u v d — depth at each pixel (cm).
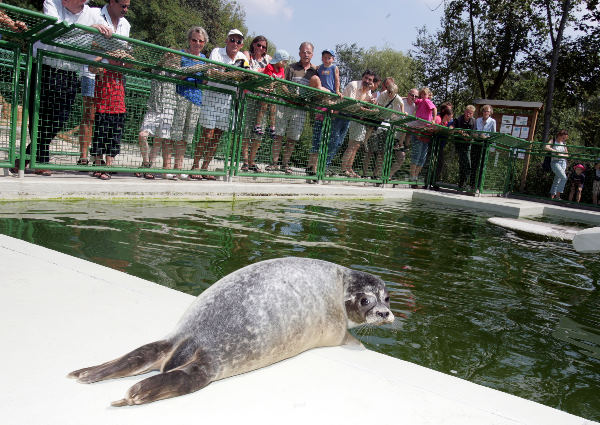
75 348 199
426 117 1212
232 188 809
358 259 486
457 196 1228
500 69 2342
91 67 651
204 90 789
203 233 518
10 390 165
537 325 356
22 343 199
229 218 626
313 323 216
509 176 1489
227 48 840
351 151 1105
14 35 581
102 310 242
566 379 271
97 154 698
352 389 193
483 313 368
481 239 699
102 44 636
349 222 710
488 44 2377
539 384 261
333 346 237
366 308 239
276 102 893
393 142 1204
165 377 166
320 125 997
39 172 656
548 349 312
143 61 705
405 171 1295
